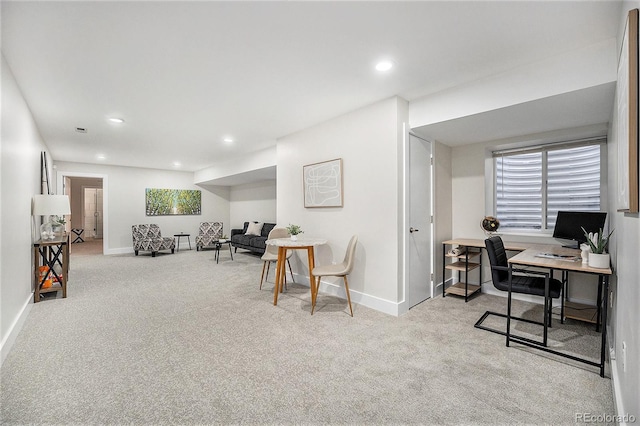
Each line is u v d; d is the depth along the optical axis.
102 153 5.79
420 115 3.05
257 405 1.62
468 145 3.94
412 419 1.51
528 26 1.88
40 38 1.97
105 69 2.42
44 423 1.47
